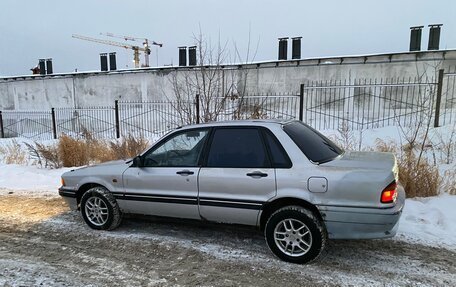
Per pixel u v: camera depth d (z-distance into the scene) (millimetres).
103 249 4488
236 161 4160
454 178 6754
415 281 3502
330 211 3670
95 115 22484
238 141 4211
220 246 4461
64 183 5434
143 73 21078
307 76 17797
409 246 4312
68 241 4793
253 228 4188
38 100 25391
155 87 20828
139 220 5531
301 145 3949
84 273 3840
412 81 15766
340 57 17031
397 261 3936
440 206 5566
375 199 3518
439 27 16828
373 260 3971
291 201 3928
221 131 4340
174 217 4633
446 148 8742
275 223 3936
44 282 3641
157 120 19062
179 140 4578
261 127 4133
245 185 4039
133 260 4145
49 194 7426
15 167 10438
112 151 10797
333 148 4391
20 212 6184
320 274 3666
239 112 10062
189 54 22219
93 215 5195
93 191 5105
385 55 16250
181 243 4594
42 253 4422
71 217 5820
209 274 3742
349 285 3441
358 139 10945
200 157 4387
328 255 4113
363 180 3553
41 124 24031
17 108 26391
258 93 18500
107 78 22562
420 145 9102
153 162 4738
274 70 18234
